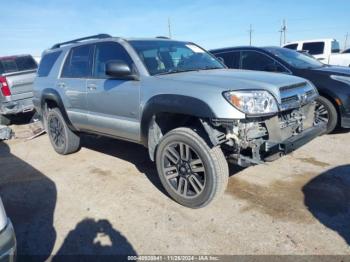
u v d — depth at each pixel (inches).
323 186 138.3
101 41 162.7
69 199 143.4
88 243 109.8
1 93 301.6
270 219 115.7
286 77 133.8
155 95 127.6
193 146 118.1
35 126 302.8
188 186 126.6
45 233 117.5
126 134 150.5
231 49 254.5
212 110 107.9
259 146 115.2
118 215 126.3
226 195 135.6
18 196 150.7
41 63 219.1
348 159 166.9
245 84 116.3
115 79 149.4
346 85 192.5
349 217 113.7
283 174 153.2
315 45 492.4
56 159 203.2
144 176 163.2
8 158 215.0
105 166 181.6
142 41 155.9
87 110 171.5
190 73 137.4
